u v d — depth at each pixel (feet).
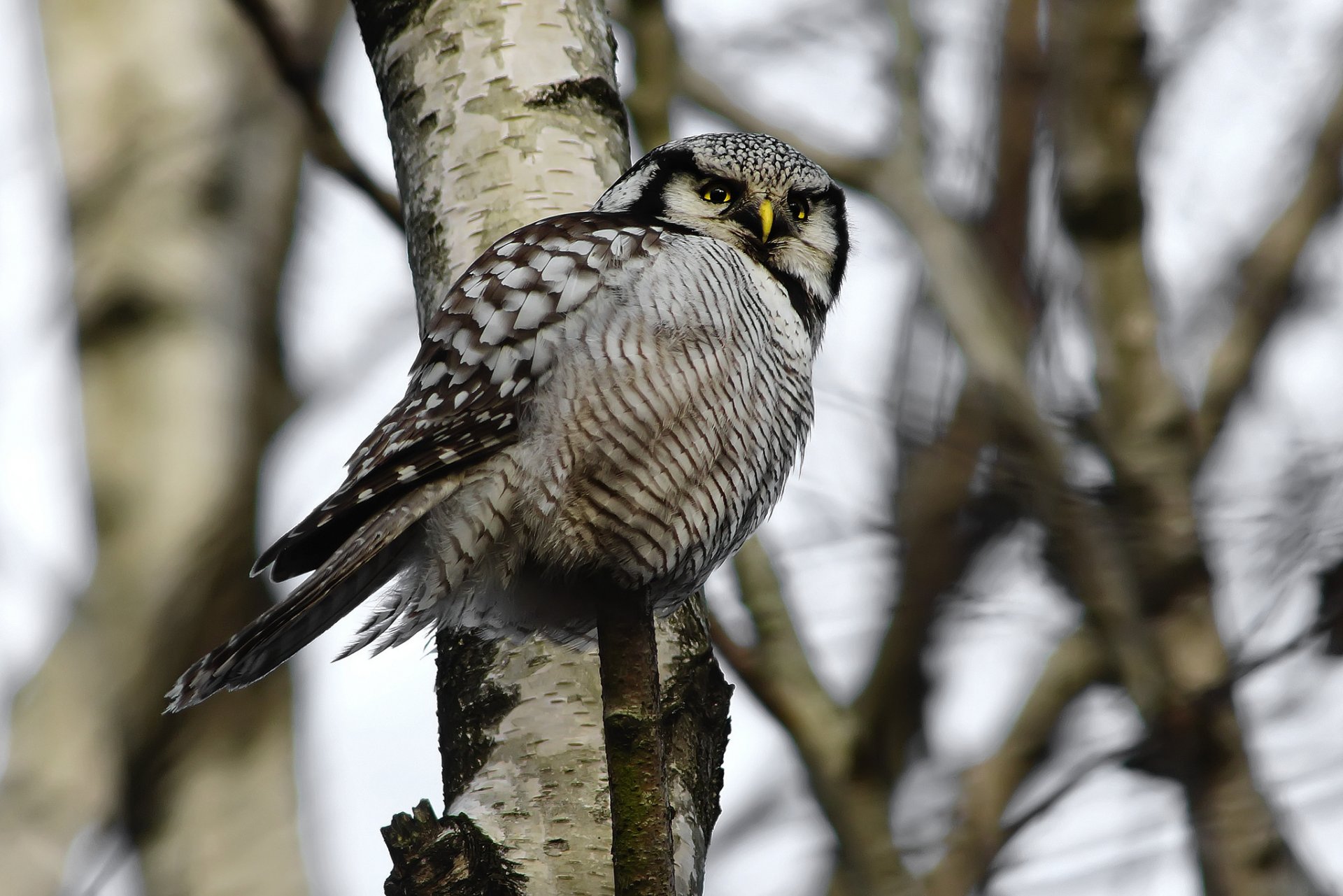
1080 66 38.88
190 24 47.60
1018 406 36.52
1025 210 47.78
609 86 23.49
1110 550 35.53
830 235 28.30
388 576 22.33
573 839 19.36
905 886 33.35
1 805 35.96
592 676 20.79
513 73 22.91
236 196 46.70
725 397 22.56
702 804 20.33
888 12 46.42
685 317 22.34
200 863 36.73
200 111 46.70
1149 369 36.70
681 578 22.79
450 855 18.70
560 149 22.79
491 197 22.62
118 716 37.19
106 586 39.45
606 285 22.31
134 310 44.32
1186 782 36.29
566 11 23.40
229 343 45.09
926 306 44.86
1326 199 50.98
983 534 39.37
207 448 42.78
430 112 23.09
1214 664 35.24
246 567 40.19
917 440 36.11
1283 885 35.83
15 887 34.86
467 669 21.29
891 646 46.42
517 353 22.00
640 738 17.33
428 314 22.94
